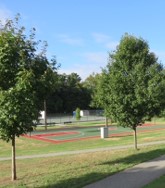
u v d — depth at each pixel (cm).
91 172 1631
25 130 1517
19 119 1454
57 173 1681
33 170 1867
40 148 3231
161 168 1686
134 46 2288
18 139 4069
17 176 1722
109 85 2269
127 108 2264
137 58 2283
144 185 1318
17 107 1445
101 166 1797
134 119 2311
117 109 2266
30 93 1478
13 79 1513
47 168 1892
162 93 2252
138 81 2231
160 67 2302
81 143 3472
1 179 1672
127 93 2256
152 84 2227
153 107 2284
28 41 1581
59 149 2972
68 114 11856
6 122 1452
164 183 1334
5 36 1502
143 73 2244
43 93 1602
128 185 1334
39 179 1555
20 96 1453
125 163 1855
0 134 1491
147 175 1523
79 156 2331
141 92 2223
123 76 2252
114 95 2247
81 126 6244
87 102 12681
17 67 1529
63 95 12350
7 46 1486
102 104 2336
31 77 1473
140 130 4934
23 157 2541
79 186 1346
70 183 1409
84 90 12750
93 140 3716
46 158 2386
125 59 2280
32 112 1487
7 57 1494
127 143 3091
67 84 12500
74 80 12688
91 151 2620
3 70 1495
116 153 2342
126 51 2275
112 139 3694
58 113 12181
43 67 1617
